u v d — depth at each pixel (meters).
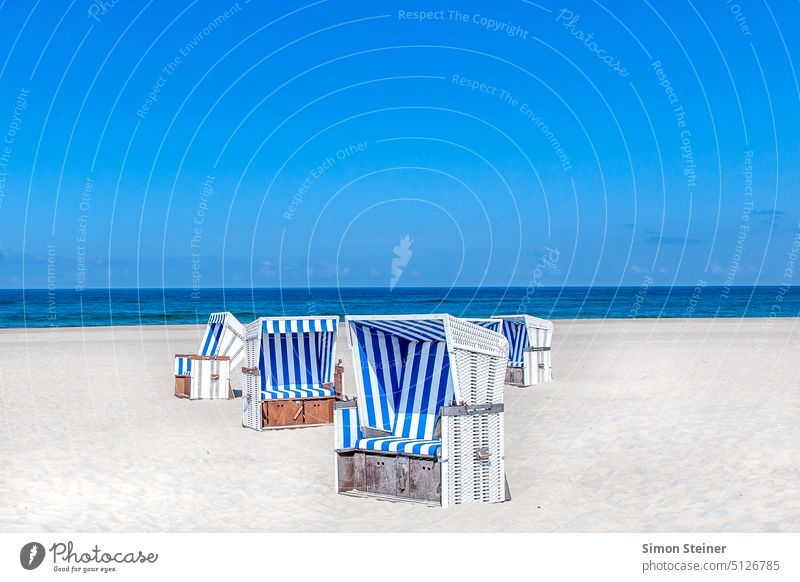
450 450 7.37
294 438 10.80
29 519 7.11
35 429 11.30
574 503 7.39
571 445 9.80
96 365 19.80
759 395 13.57
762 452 9.09
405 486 7.67
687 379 15.95
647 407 12.47
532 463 8.91
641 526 6.71
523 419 11.70
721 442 9.68
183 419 12.33
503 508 7.29
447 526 6.81
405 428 8.27
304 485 8.24
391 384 8.45
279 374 12.52
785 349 22.73
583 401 13.33
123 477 8.58
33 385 16.06
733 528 6.60
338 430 7.91
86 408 13.25
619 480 8.11
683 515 6.94
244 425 11.76
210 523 7.04
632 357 20.77
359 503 7.56
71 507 7.49
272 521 7.07
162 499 7.77
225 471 8.85
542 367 15.95
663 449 9.40
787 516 6.82
